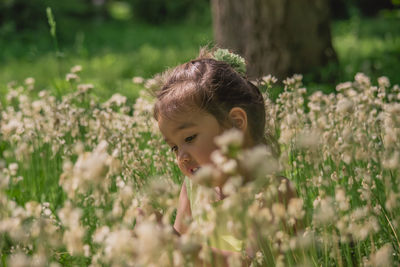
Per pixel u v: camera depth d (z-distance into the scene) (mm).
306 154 2133
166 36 17969
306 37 7418
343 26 17125
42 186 3238
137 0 25734
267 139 2371
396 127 1962
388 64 8414
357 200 2023
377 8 23984
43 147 3279
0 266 2062
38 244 1515
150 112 3027
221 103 2068
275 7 7227
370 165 2205
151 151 2947
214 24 7598
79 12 23234
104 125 2895
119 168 1459
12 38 14656
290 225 1600
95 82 7289
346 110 2150
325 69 7258
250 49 7273
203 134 2027
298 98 3217
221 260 1739
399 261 2004
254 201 1617
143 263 1232
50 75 8727
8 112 3762
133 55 12609
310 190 2551
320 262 2041
